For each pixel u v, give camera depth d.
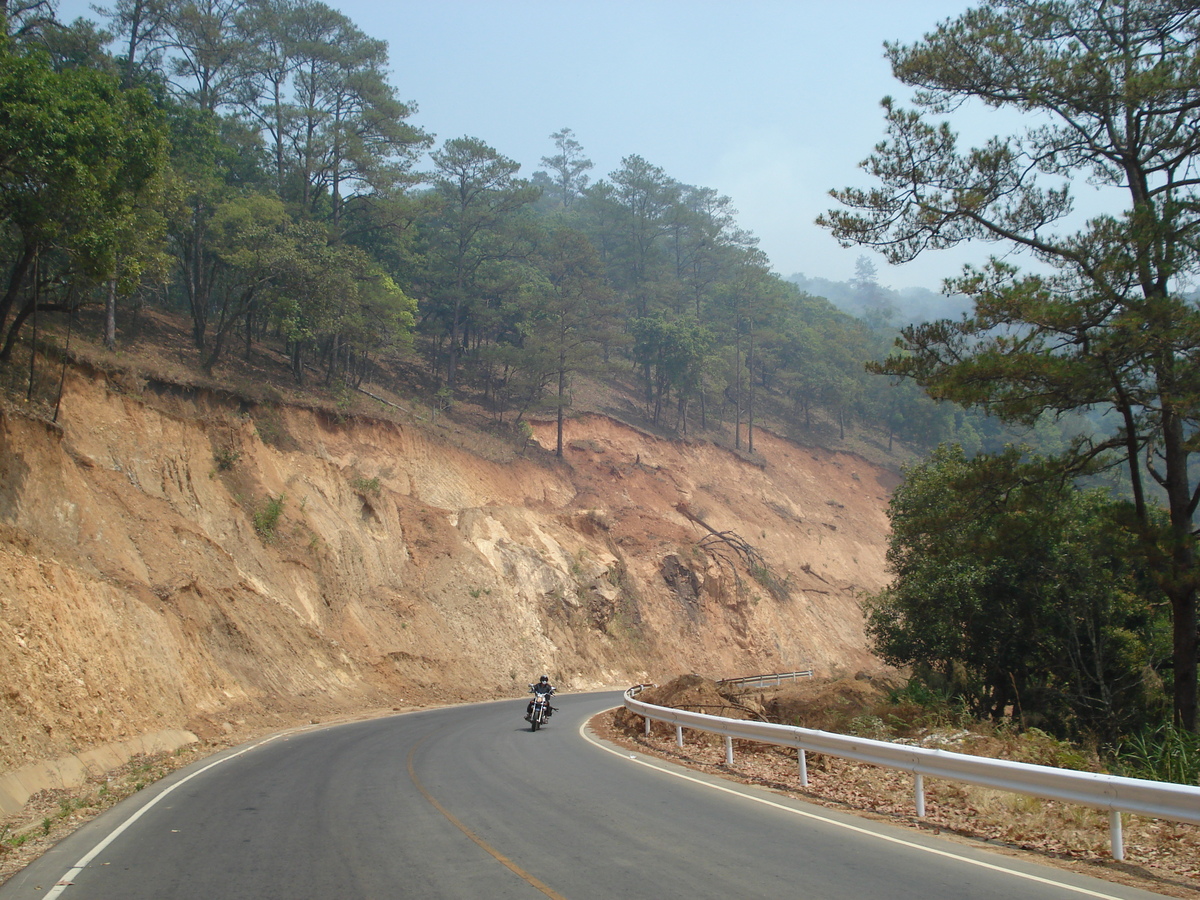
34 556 16.52
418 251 62.72
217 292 48.12
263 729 19.84
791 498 70.75
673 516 56.94
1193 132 16.45
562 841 8.18
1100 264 15.36
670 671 44.94
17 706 12.52
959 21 17.47
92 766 13.00
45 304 22.64
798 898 6.35
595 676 40.53
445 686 31.94
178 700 18.41
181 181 29.86
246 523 28.33
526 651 37.84
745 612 51.38
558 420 56.78
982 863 7.55
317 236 40.62
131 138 20.67
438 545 38.91
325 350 49.69
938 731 15.33
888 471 84.50
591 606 43.06
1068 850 8.38
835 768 13.63
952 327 17.69
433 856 7.59
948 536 19.52
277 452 33.41
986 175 17.59
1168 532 16.39
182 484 26.44
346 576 32.28
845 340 92.44
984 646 23.94
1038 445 94.19
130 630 18.17
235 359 42.00
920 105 18.64
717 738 17.38
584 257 64.38
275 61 47.41
